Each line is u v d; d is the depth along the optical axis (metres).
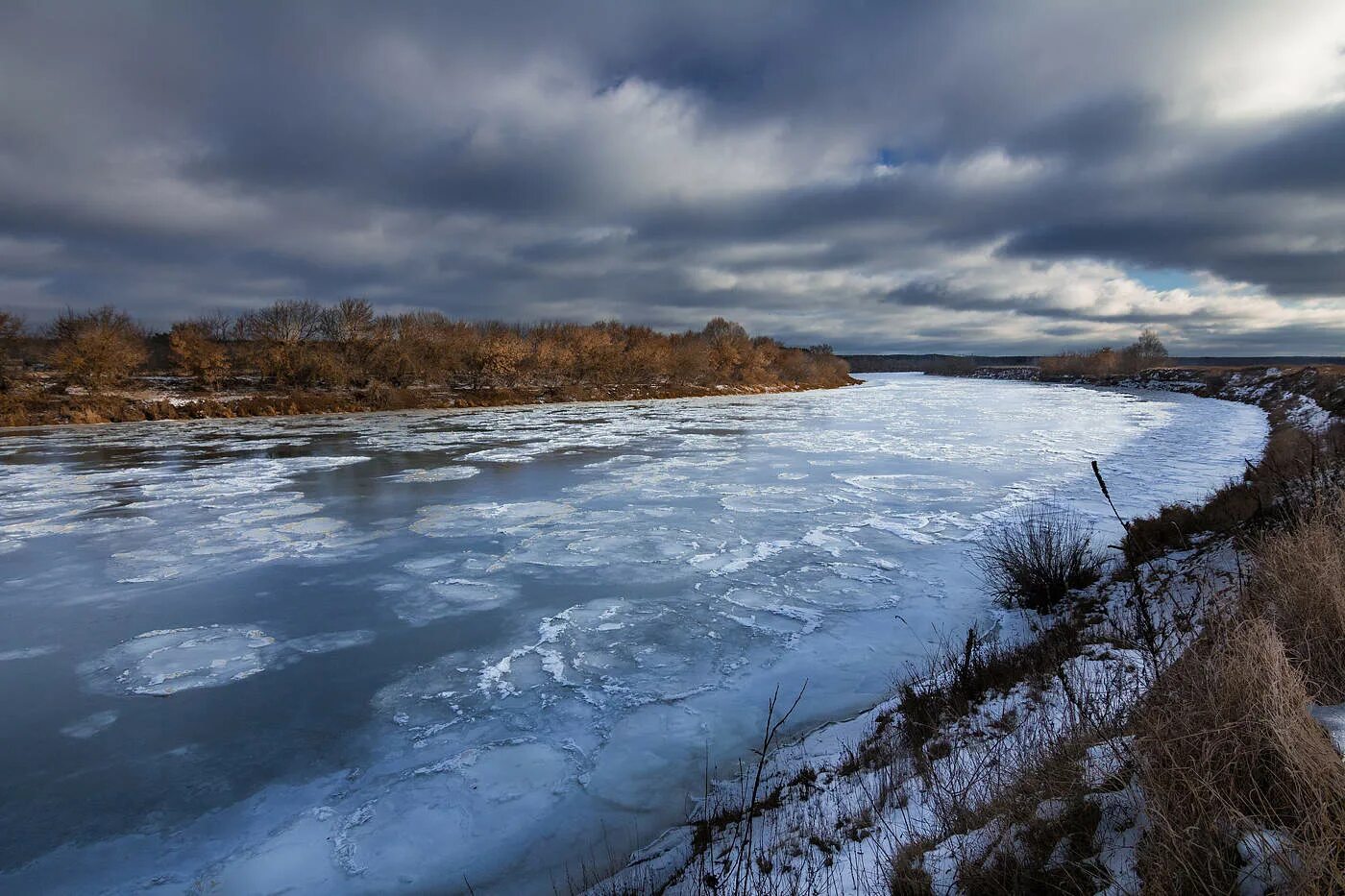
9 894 4.39
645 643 8.06
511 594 9.73
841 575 10.36
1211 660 3.46
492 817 5.05
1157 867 2.38
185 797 5.36
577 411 46.03
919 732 5.28
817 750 5.57
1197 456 21.95
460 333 59.34
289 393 45.75
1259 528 7.85
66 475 19.88
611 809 5.11
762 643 8.02
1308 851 2.18
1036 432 30.11
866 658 7.56
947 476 18.91
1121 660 5.39
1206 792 2.58
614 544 12.25
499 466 21.34
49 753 5.96
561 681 7.18
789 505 15.31
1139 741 3.16
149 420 37.69
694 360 70.25
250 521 14.22
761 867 3.82
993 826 3.33
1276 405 39.22
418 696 6.89
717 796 5.13
